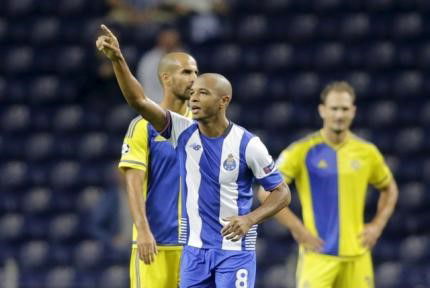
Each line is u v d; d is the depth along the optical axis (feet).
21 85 195.83
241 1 199.52
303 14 198.29
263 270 165.68
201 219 77.51
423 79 190.70
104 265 170.81
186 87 86.58
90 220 177.47
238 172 77.25
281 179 77.87
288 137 183.73
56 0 203.51
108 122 188.65
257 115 186.70
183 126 77.82
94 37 198.39
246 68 192.54
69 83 195.11
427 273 165.07
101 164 185.26
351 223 101.55
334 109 100.63
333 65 192.54
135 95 74.38
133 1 193.57
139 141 84.58
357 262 101.55
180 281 79.30
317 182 101.91
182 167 77.97
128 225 143.02
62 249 174.91
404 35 195.52
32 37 200.75
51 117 191.11
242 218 74.69
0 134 190.70
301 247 102.42
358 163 101.96
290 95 189.16
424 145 182.91
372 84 189.88
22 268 173.68
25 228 179.01
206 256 77.46
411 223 174.40
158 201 85.97
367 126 185.98
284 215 99.76
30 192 183.42
